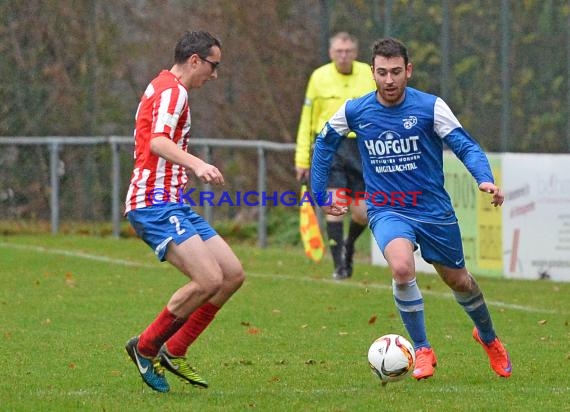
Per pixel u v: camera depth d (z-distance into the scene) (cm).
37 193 5134
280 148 4400
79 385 2064
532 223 3641
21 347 2466
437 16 4028
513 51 3884
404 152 2053
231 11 5122
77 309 3002
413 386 2031
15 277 3597
